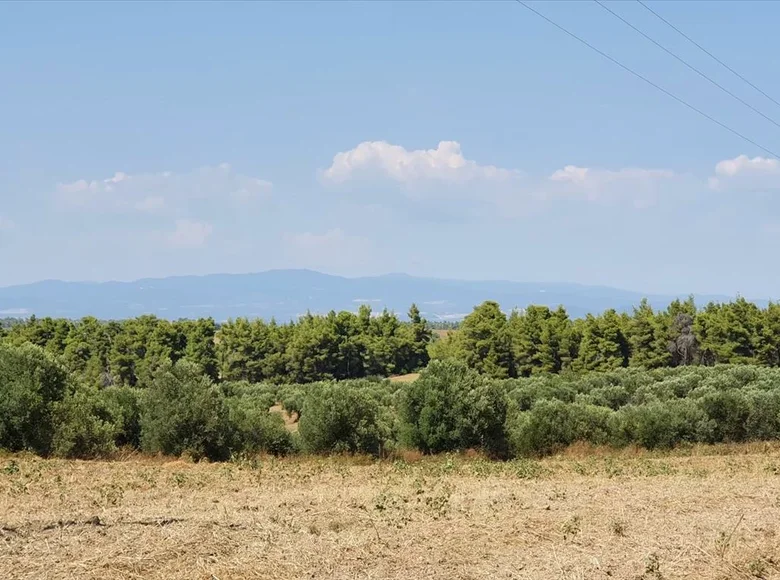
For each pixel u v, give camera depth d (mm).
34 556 11156
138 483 21219
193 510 15555
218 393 31438
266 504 16594
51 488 19516
